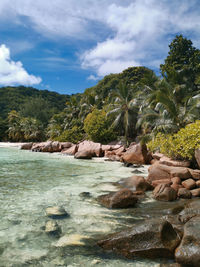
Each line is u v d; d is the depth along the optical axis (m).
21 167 12.45
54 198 5.89
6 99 92.94
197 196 6.11
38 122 62.62
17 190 6.80
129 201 5.18
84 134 33.03
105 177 9.25
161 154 14.56
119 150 20.23
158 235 3.03
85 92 45.12
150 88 26.33
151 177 8.05
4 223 4.15
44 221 4.25
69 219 4.35
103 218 4.42
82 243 3.35
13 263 2.83
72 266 2.76
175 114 17.17
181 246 2.82
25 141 60.78
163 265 2.75
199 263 2.54
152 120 18.94
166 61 36.94
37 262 2.85
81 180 8.52
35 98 89.44
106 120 28.22
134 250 3.01
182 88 23.31
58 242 3.40
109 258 2.94
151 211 4.82
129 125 27.39
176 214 4.52
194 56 32.12
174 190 5.94
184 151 10.45
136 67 51.69
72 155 22.27
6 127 64.75
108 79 58.28
